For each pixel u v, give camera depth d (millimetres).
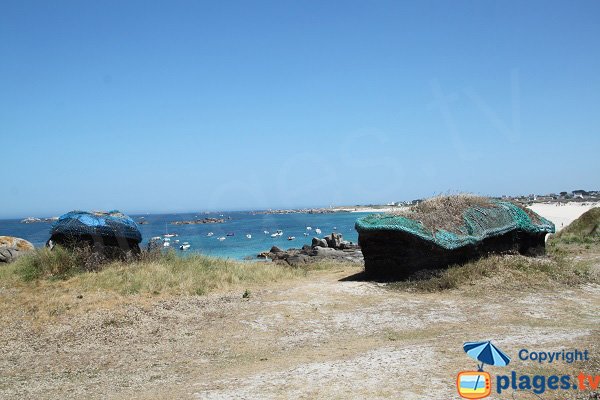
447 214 14812
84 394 6445
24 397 6395
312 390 5750
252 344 8812
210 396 5820
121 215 15172
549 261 15070
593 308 10828
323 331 9539
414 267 13789
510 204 16688
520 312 10438
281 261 27969
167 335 9398
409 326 9664
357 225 14938
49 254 13234
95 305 10672
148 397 6109
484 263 13773
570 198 101562
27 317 10055
